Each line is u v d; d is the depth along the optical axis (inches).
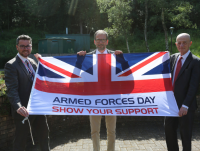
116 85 115.6
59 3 1213.7
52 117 175.6
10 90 101.9
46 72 116.1
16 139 107.8
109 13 592.1
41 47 666.2
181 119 110.1
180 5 568.1
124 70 116.7
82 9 1139.9
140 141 151.3
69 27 1256.2
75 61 118.8
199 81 106.2
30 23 1398.9
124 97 112.6
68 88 114.5
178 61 112.2
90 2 1120.8
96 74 116.6
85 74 116.8
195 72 105.1
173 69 115.6
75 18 1201.4
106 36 121.6
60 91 113.1
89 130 177.6
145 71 115.3
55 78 115.3
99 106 111.7
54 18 1277.1
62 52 657.0
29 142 150.9
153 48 778.8
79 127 185.5
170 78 111.7
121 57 118.3
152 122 196.7
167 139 116.3
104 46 121.7
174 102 107.1
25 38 108.9
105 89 115.0
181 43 107.7
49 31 1315.2
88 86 115.7
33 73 116.4
